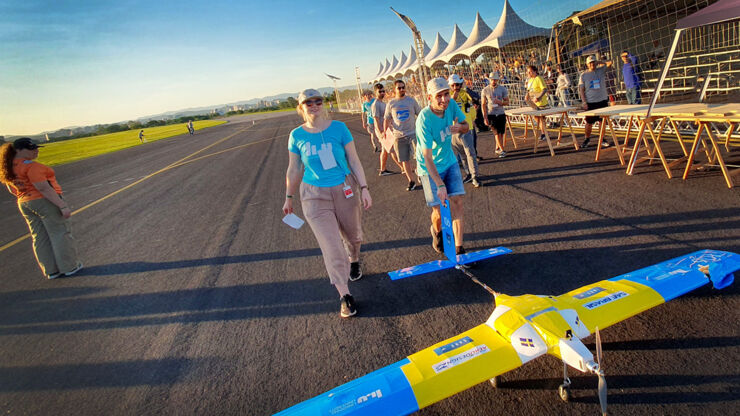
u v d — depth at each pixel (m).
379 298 3.41
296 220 3.17
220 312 3.63
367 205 3.19
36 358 3.28
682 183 4.78
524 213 4.76
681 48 10.88
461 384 1.72
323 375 2.54
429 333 2.78
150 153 24.91
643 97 10.96
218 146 23.52
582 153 7.11
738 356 2.10
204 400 2.48
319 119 3.04
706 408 1.83
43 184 4.73
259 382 2.57
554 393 2.08
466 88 8.90
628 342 2.36
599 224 4.06
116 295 4.32
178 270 4.80
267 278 4.20
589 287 2.40
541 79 7.88
